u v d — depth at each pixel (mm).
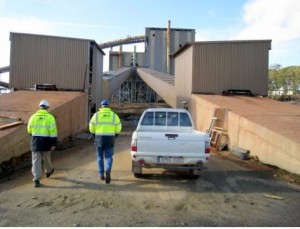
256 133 13203
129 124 33594
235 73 24906
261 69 25062
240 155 13508
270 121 13711
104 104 9023
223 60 24844
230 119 16250
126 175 9602
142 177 9328
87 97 25250
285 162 10867
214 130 16906
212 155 14289
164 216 6012
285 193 7945
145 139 8750
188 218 5922
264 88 25031
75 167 10688
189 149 8672
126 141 18875
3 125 11789
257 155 13086
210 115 19422
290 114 15539
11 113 14500
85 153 13805
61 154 13422
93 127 8805
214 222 5723
